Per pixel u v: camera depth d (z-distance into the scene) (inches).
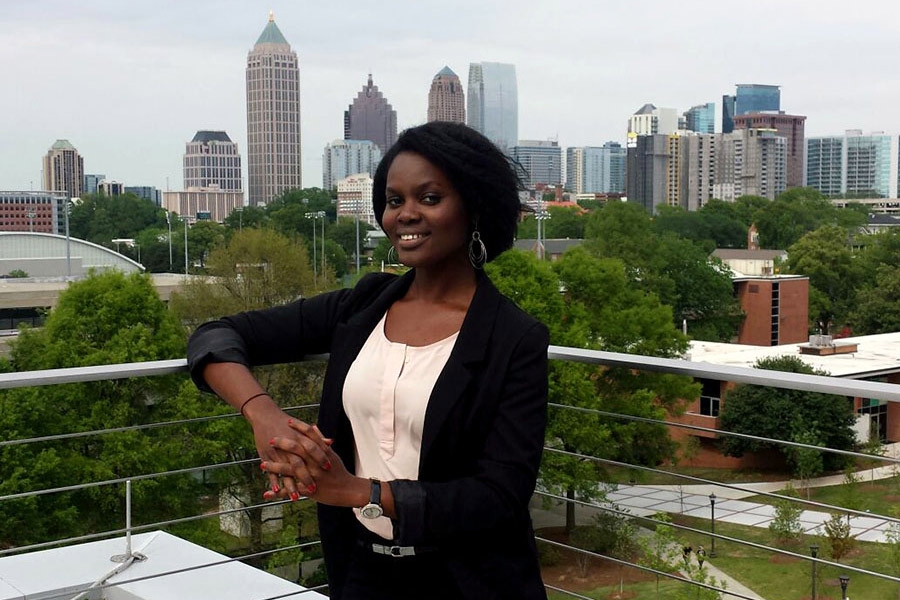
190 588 117.4
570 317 988.6
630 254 2400.3
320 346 86.5
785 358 1247.5
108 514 669.3
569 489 684.7
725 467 987.3
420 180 73.5
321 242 3516.2
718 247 4052.7
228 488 705.6
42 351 809.5
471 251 75.9
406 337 74.7
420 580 71.2
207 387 79.4
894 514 745.6
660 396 930.7
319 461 64.4
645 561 620.7
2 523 626.2
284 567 644.1
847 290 2770.7
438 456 70.7
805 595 622.8
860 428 916.6
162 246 3868.1
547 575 626.5
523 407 69.7
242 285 1091.3
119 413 700.0
